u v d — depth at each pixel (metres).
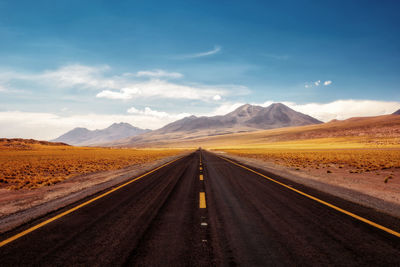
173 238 4.11
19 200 7.57
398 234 4.23
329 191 8.34
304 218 5.23
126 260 3.29
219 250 3.61
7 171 16.22
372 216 5.32
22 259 3.34
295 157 30.23
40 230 4.55
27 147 86.81
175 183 10.58
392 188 8.82
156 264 3.17
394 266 3.09
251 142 188.38
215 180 11.35
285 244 3.83
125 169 17.86
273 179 11.50
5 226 4.81
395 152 38.03
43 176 14.09
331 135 143.00
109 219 5.26
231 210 5.98
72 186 10.22
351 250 3.59
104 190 8.95
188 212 5.83
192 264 3.16
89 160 28.73
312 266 3.10
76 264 3.19
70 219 5.28
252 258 3.33
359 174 13.32
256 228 4.62
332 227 4.62
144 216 5.49
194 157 35.91
